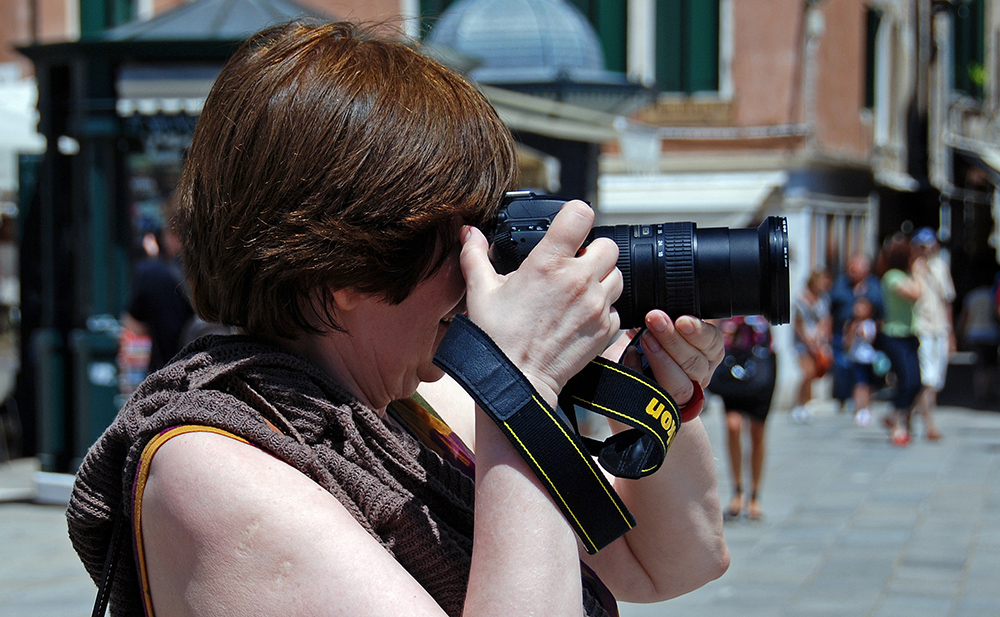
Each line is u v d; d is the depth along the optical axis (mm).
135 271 5938
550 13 8828
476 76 7988
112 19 13125
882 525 5934
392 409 1283
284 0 6105
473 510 1137
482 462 997
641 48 13055
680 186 12805
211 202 1080
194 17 5914
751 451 6070
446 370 1001
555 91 7883
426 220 1049
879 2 15320
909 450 8625
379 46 1120
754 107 12875
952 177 20234
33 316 8023
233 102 1076
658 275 1088
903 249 8906
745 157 12867
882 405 11625
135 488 995
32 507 6227
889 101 16156
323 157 1030
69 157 6285
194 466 960
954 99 20531
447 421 1451
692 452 1352
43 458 6371
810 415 10773
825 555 5285
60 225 6305
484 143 1104
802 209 12750
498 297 1016
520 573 948
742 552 5367
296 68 1062
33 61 6094
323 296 1084
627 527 1002
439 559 1056
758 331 6047
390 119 1048
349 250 1035
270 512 940
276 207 1037
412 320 1133
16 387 8023
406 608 923
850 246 14578
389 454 1102
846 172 14156
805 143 12758
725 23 12891
